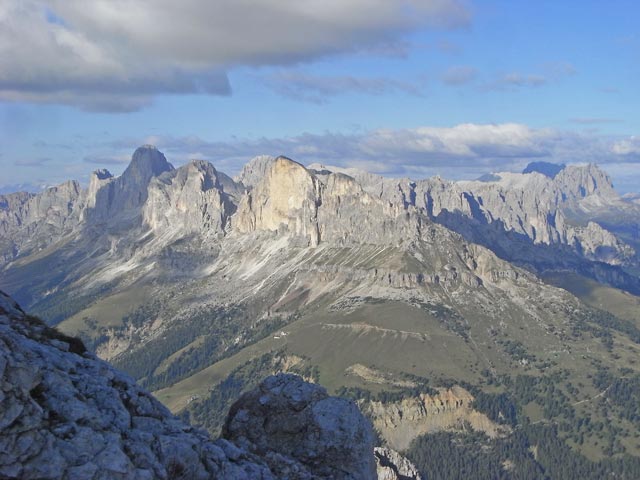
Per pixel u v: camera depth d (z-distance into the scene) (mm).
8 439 41719
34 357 51219
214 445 57094
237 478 54594
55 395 48625
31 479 41281
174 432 55312
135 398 57031
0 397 42594
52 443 43656
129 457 47156
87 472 43000
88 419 48156
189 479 51375
